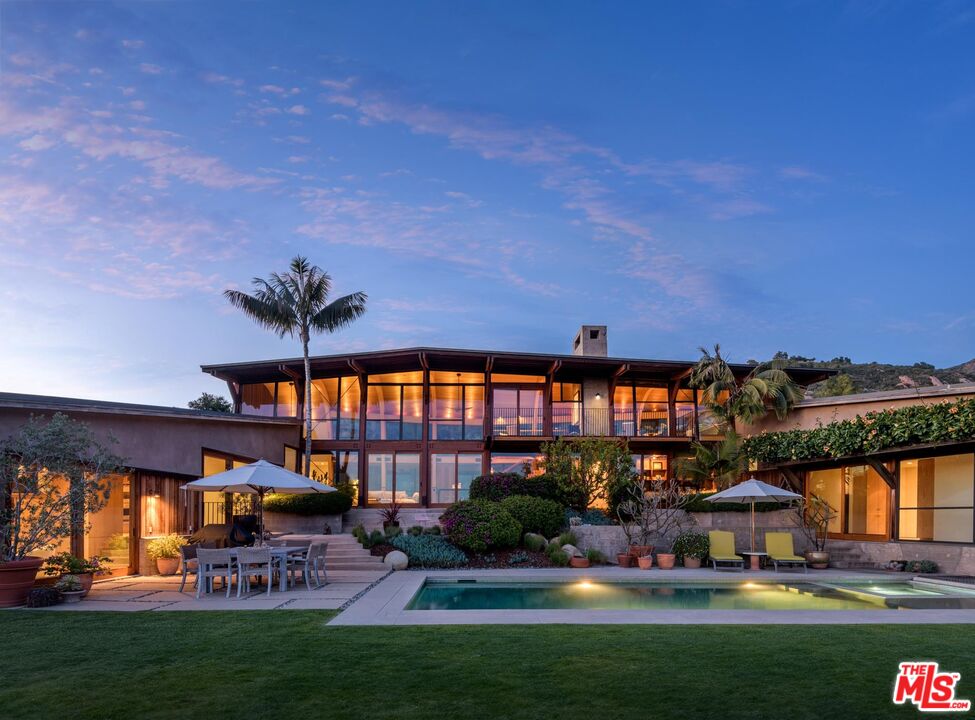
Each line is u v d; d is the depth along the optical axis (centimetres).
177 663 770
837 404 2547
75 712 592
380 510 2822
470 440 3047
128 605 1245
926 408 1911
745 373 3034
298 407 3109
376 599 1312
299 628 992
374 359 2992
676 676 712
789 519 2331
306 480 1596
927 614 1155
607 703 617
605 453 2458
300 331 2925
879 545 2111
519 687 668
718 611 1158
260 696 639
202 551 1371
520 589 1633
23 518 1323
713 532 2062
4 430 1531
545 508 2203
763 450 2589
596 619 1072
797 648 851
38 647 862
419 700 626
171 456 1984
